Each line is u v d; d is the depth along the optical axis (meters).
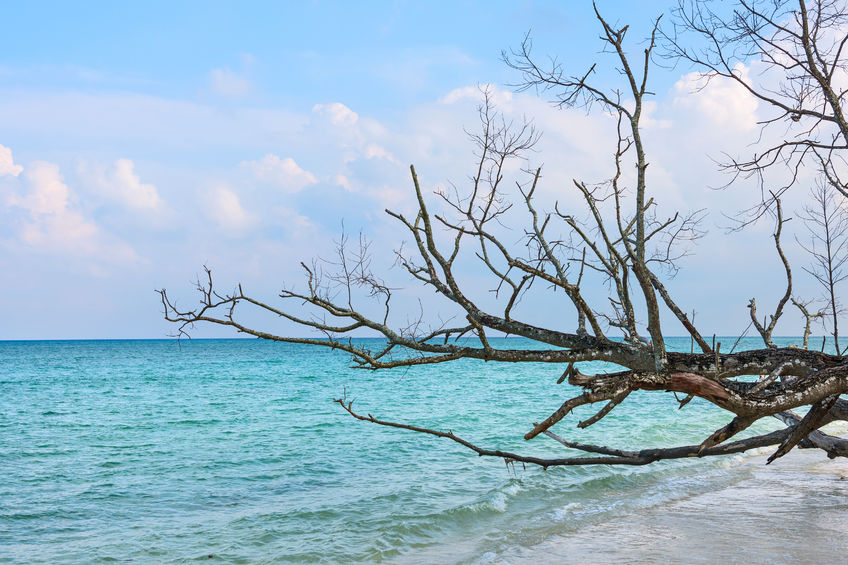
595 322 6.15
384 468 13.98
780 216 7.55
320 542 8.82
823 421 6.61
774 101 6.72
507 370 58.22
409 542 8.77
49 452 16.22
